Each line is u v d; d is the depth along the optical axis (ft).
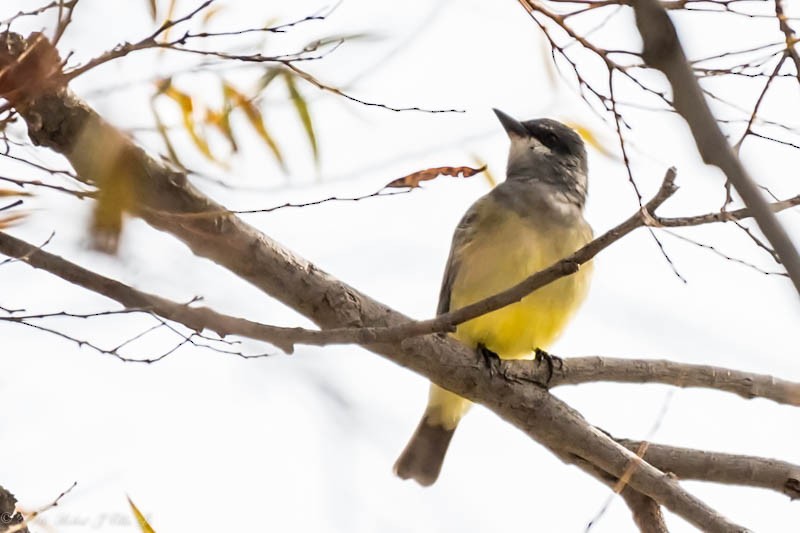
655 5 17.74
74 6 23.11
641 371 38.09
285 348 25.73
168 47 23.80
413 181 25.85
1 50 23.71
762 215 17.02
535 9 27.63
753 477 37.65
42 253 24.62
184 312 24.88
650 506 37.04
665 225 25.90
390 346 33.94
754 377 38.34
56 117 25.26
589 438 36.19
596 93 28.17
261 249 30.04
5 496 27.14
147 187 26.21
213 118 25.11
